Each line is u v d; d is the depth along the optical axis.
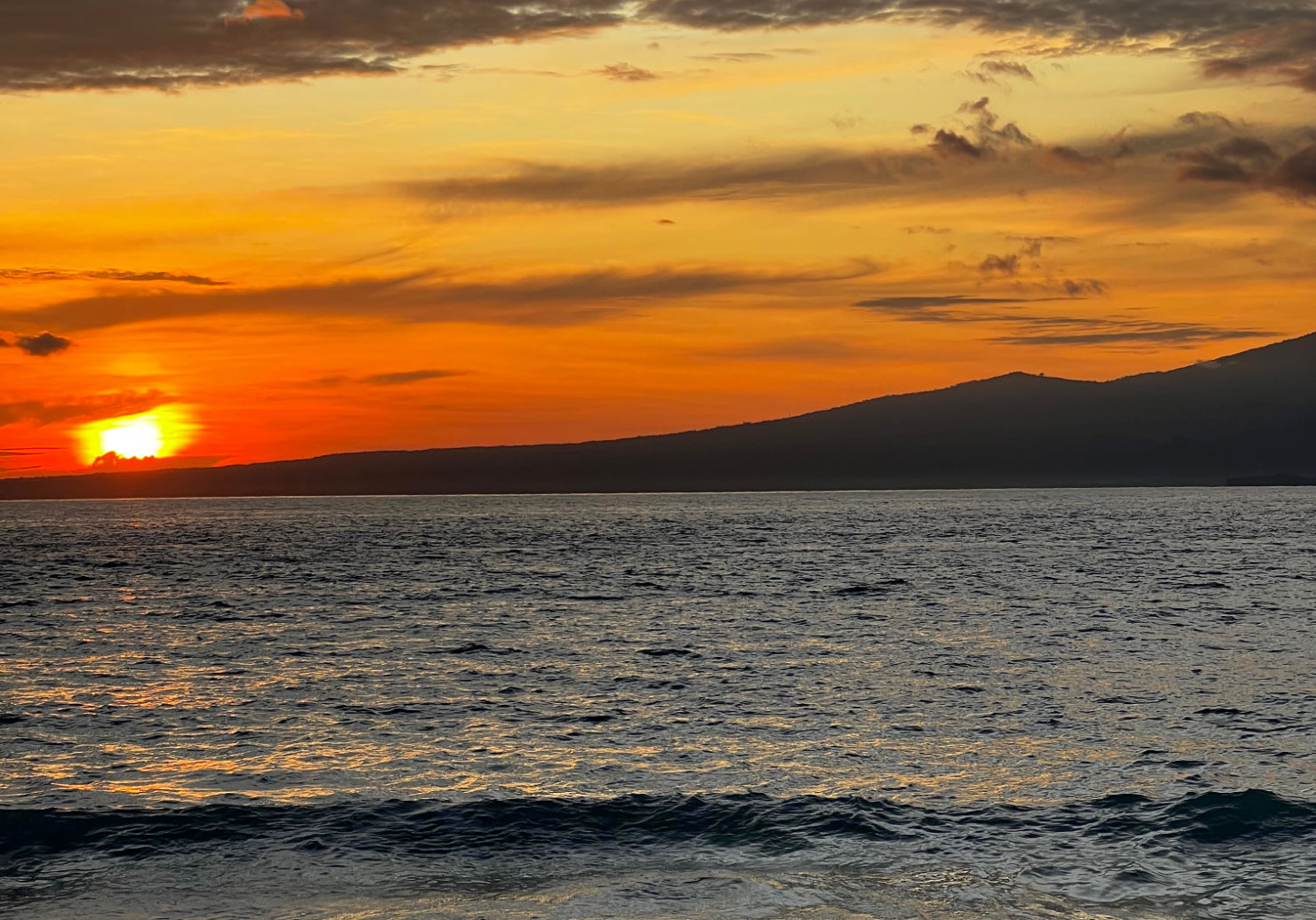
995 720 25.08
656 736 23.84
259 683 30.94
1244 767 20.55
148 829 16.75
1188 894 14.15
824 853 15.81
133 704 27.78
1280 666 32.59
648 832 16.78
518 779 20.22
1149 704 26.80
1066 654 35.19
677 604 51.91
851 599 53.22
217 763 21.62
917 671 32.03
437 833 16.69
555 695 28.72
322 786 19.72
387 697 28.61
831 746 22.72
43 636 41.56
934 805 17.97
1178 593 54.97
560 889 14.55
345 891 14.55
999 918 13.46
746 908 13.77
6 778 20.44
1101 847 15.90
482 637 40.50
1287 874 14.80
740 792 18.81
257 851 15.98
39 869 15.30
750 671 32.34
